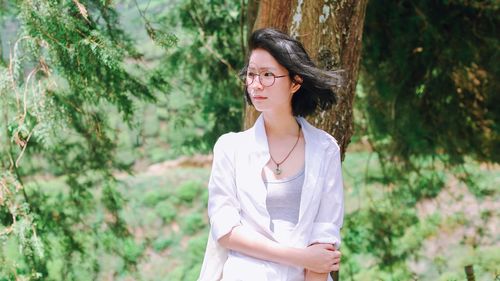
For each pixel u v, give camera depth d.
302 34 3.23
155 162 9.33
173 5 5.93
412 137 6.99
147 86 4.79
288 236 2.42
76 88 4.08
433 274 7.74
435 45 6.54
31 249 4.28
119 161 6.10
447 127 6.99
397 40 6.47
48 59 3.79
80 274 6.35
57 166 5.74
